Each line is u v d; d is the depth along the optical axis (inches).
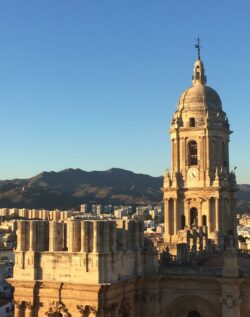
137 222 2930.6
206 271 2891.2
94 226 2623.0
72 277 2650.1
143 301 2965.1
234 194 5226.4
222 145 5108.3
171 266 3021.7
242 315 2824.8
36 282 2704.2
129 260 2842.0
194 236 3479.3
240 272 2834.6
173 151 5147.6
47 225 2785.4
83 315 2615.7
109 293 2640.3
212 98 5157.5
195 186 5004.9
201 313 2903.5
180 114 5142.7
